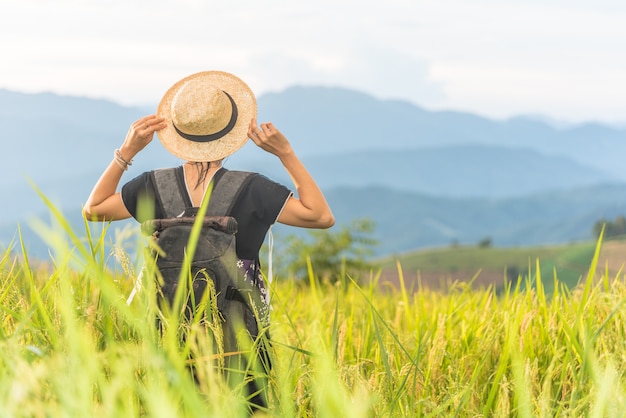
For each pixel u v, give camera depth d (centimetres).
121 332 242
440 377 350
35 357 228
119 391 187
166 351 221
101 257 243
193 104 372
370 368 385
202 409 184
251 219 362
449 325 457
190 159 374
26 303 283
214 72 391
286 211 368
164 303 309
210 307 299
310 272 500
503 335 427
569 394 328
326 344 368
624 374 313
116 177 374
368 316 458
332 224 376
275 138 369
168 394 198
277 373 283
